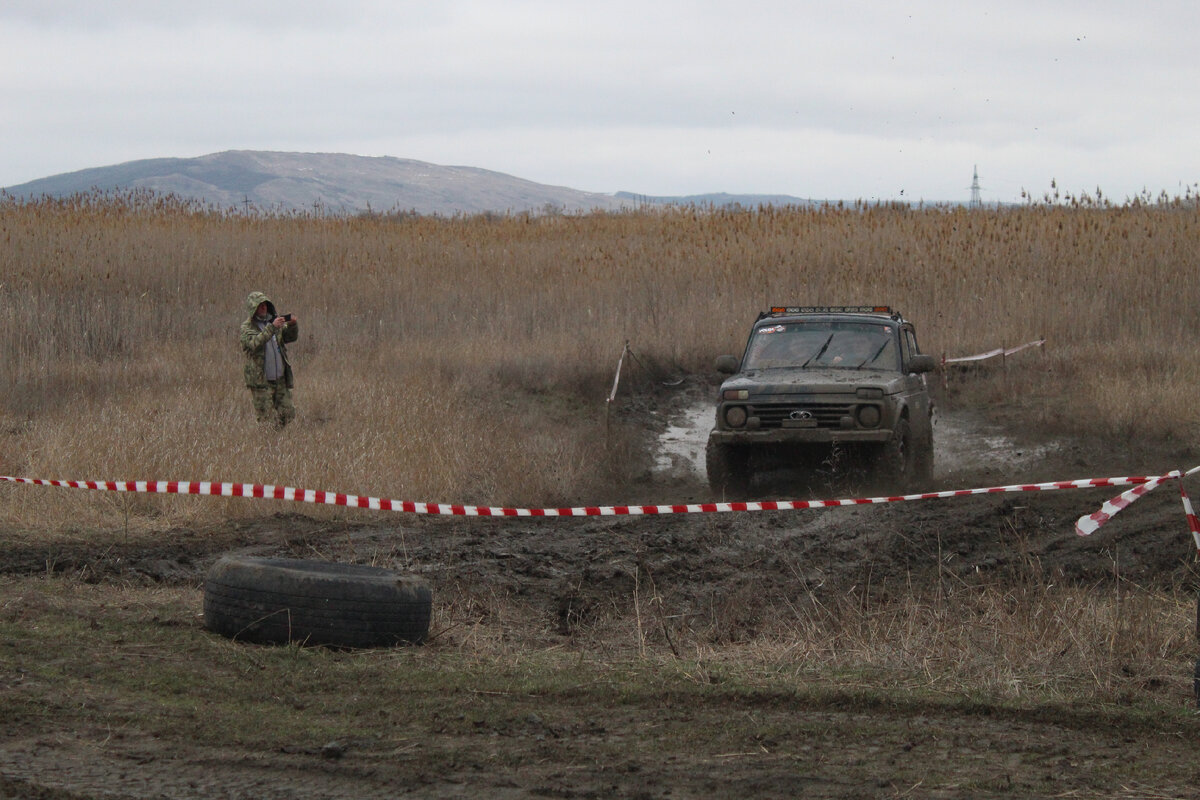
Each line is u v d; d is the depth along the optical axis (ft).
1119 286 117.60
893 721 28.84
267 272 128.88
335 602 35.40
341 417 75.72
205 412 74.33
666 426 91.91
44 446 62.90
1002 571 45.55
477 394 92.02
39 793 23.04
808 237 142.20
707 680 32.24
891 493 62.64
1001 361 105.60
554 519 58.49
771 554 49.90
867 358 68.28
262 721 28.09
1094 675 31.89
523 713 29.14
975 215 156.15
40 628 35.96
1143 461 70.79
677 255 138.51
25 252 122.31
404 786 24.06
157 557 47.42
